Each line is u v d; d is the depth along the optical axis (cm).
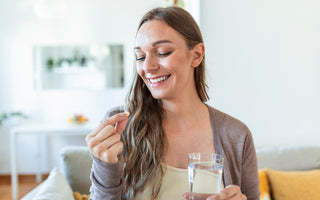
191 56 95
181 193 95
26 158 459
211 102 211
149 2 457
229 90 210
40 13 370
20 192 403
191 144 102
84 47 464
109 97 468
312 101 211
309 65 209
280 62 210
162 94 93
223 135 104
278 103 211
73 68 466
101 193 85
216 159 76
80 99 467
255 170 107
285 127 212
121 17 459
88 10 459
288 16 208
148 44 90
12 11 457
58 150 461
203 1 208
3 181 457
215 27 209
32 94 462
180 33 91
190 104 102
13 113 436
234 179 104
